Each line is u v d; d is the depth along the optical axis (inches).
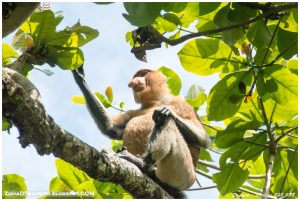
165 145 475.8
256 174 538.9
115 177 394.0
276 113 470.3
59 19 399.5
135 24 320.5
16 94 317.1
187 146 501.7
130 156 450.6
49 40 379.6
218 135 464.8
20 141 334.0
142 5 320.5
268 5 407.5
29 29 378.6
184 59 467.5
